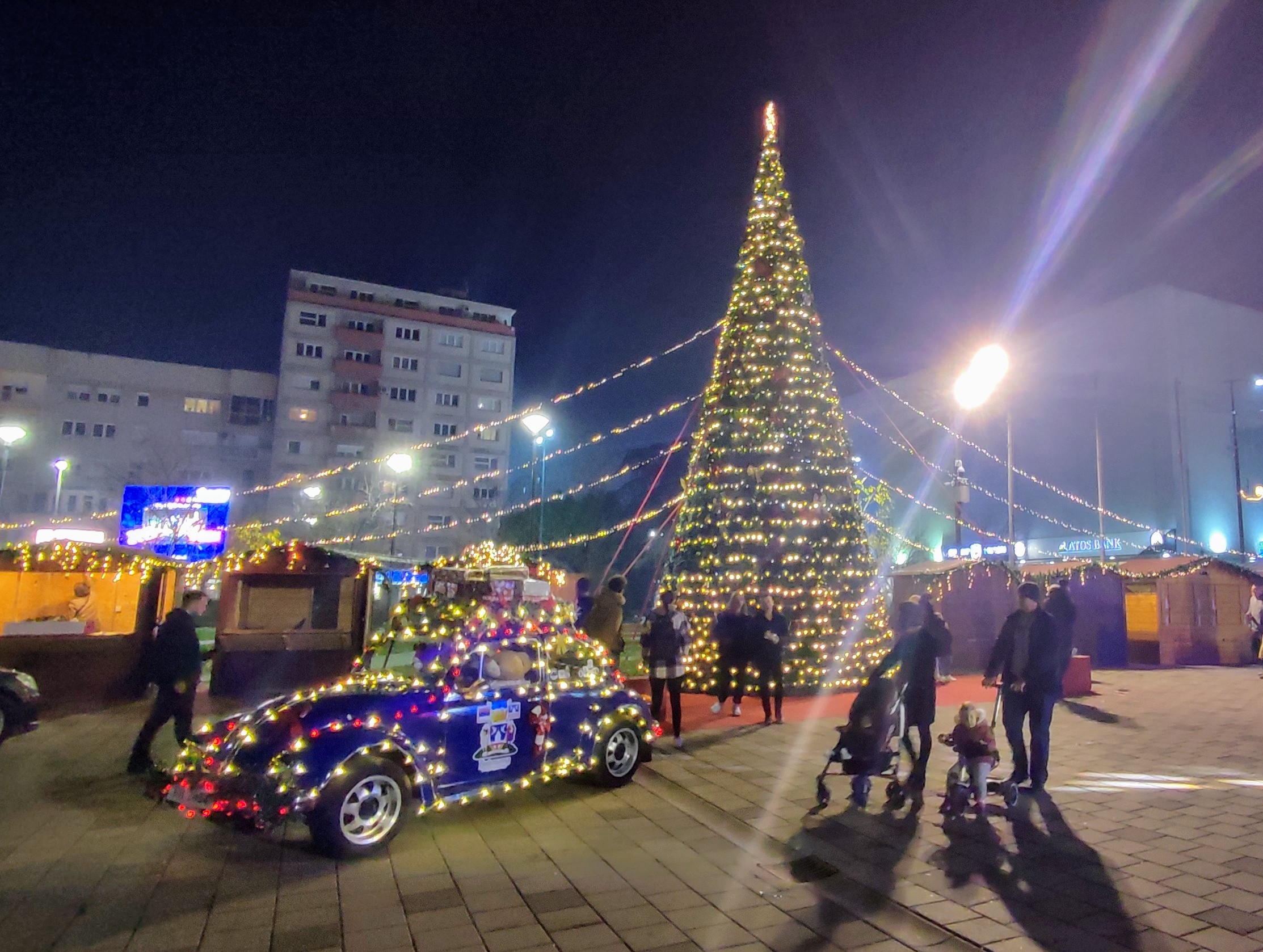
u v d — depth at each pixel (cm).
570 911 480
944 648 699
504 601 842
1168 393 3403
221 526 2711
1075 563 2141
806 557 1299
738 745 923
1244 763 817
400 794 598
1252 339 3634
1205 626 1903
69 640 1215
